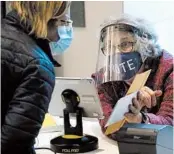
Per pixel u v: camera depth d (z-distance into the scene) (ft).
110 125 5.20
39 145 5.65
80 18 10.49
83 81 5.28
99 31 6.27
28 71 3.81
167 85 6.14
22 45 3.91
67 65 11.18
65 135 5.61
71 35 5.27
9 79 3.83
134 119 5.15
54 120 6.81
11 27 4.02
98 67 6.04
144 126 4.55
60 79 5.46
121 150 4.57
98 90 5.97
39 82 3.81
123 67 5.79
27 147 3.87
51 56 4.34
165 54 6.44
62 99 5.65
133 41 5.92
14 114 3.72
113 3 9.85
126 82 5.84
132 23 5.93
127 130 4.53
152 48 6.17
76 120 5.60
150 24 6.32
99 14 10.16
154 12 9.21
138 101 5.21
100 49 6.07
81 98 5.41
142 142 4.36
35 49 3.97
